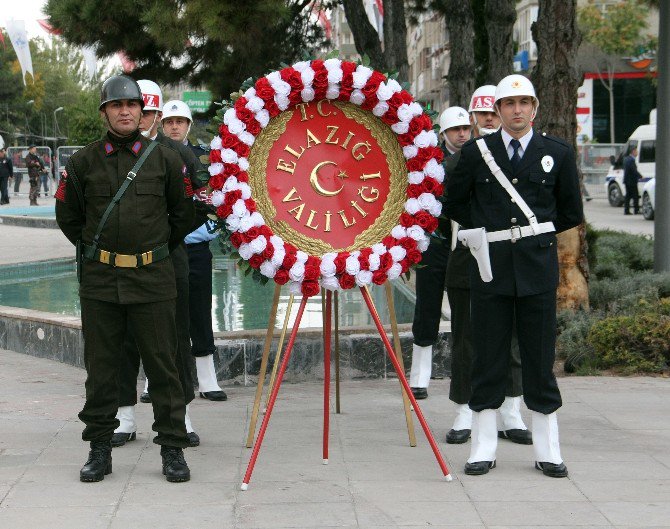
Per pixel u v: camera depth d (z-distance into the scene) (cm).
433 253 723
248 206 545
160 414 544
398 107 557
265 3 1309
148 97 617
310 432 646
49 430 649
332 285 552
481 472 551
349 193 565
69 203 541
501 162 552
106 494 516
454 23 1541
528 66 4122
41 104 7538
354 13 1672
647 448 602
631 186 2898
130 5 1470
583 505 496
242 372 800
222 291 1296
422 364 742
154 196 537
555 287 552
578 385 785
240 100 555
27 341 955
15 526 467
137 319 540
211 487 529
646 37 4612
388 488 527
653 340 838
